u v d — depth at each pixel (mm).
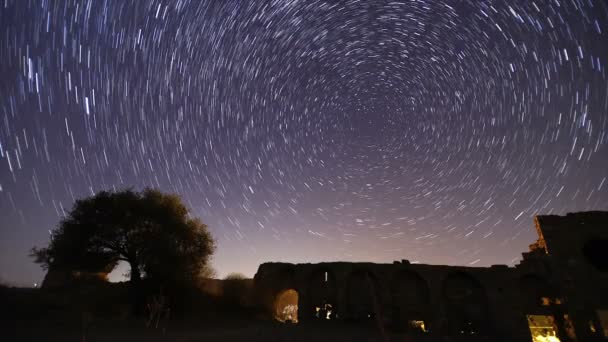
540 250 28234
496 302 27172
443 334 25312
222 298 30062
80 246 25266
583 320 24281
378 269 29906
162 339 16562
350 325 25594
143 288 25297
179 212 29516
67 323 19719
